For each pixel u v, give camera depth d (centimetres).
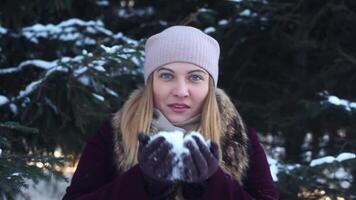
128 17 460
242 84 460
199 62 181
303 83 441
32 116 340
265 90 469
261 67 465
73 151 356
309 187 352
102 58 324
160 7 470
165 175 151
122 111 191
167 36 185
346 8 404
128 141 183
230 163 183
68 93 325
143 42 337
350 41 437
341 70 416
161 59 182
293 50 451
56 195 409
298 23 431
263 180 184
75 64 328
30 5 370
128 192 163
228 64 452
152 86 185
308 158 436
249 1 401
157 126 183
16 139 331
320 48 441
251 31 434
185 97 180
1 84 374
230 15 435
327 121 406
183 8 459
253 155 188
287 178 352
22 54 388
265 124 435
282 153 447
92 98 334
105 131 192
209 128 182
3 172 270
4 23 374
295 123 408
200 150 153
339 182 354
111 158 187
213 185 163
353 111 363
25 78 373
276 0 423
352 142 387
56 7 368
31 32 377
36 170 276
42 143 350
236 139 187
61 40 378
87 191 182
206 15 396
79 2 430
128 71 350
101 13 444
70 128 352
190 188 164
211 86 186
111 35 388
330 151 411
